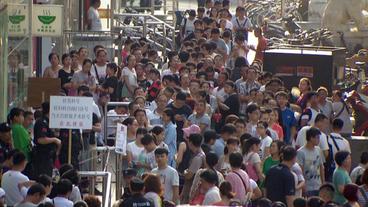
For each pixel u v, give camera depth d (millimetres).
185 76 51219
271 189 37094
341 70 61031
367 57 73125
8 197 35094
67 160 40094
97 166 41188
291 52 59344
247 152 39719
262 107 46844
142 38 68062
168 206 35125
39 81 41719
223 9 72812
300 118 48031
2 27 46000
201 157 38531
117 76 53438
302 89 51594
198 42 63094
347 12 84000
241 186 36531
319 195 37312
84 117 37000
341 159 39031
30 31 50469
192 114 45531
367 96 54812
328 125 46438
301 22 93000
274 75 59281
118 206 32656
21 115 39719
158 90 50656
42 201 32844
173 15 83562
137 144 39844
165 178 37188
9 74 48938
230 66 63875
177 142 45281
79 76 50312
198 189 35500
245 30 72750
